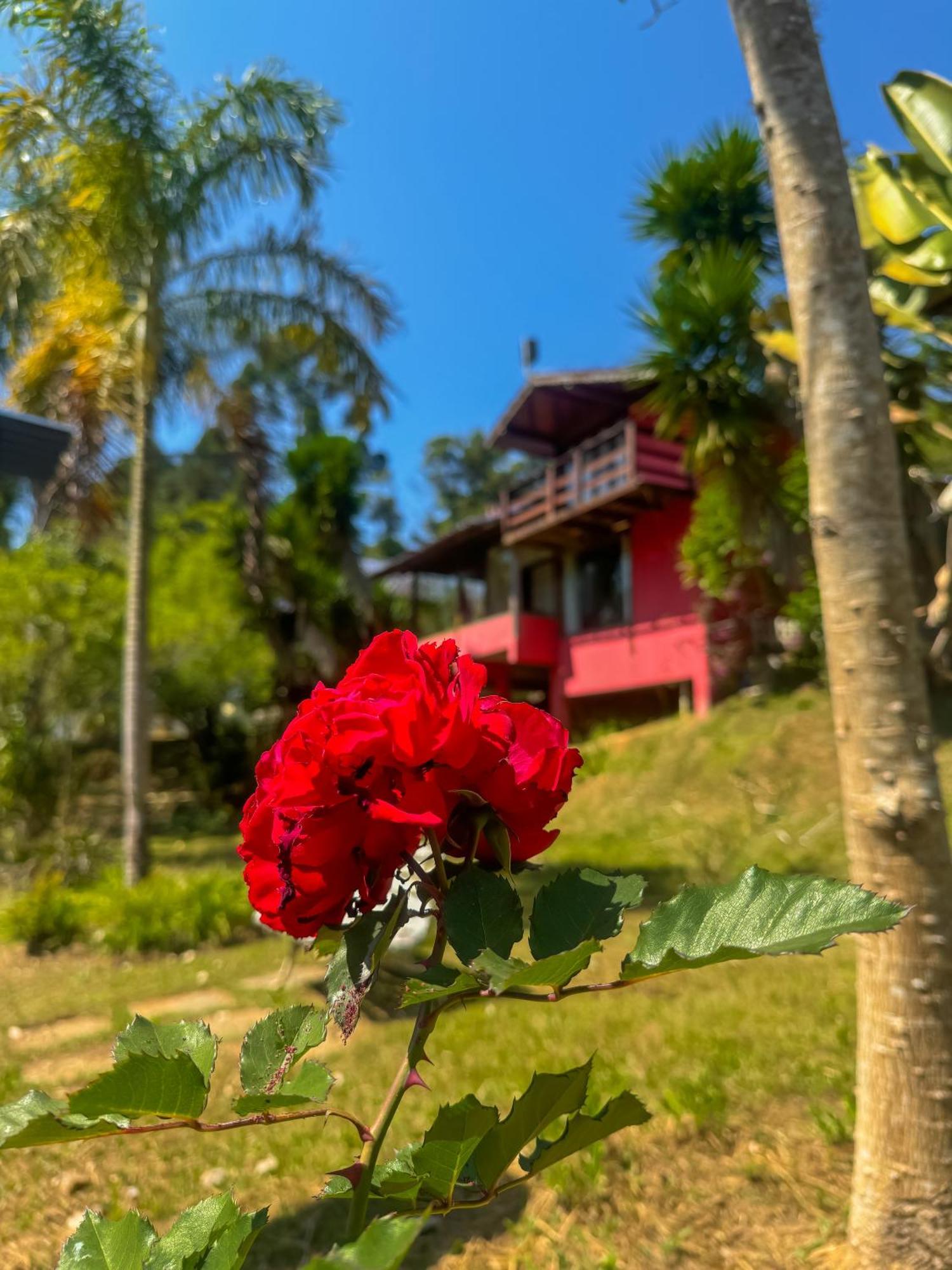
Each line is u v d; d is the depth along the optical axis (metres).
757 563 11.52
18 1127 0.74
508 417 15.81
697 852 7.57
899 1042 2.08
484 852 0.81
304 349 9.48
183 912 7.04
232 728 16.92
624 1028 4.10
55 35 7.12
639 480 13.00
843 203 2.23
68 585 10.05
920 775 2.05
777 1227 2.44
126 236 7.98
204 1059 0.83
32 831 10.03
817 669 11.16
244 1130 3.47
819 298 2.20
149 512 9.01
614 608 15.68
